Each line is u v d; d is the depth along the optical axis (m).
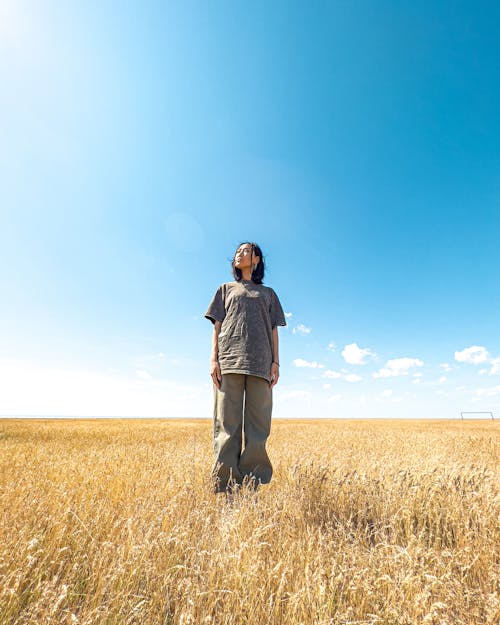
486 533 2.44
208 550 2.12
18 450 6.28
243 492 3.08
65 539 2.25
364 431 14.51
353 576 1.83
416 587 1.73
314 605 1.61
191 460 4.57
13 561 1.86
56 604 1.45
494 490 3.24
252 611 1.59
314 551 2.14
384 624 1.56
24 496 2.78
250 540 2.05
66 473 4.02
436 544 2.34
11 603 1.60
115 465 4.64
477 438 10.21
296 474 3.58
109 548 2.02
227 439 3.48
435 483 3.20
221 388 3.63
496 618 1.59
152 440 9.48
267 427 3.66
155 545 2.02
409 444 8.43
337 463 4.53
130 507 2.73
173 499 2.71
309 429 16.19
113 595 1.68
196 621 1.57
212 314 3.91
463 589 1.79
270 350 3.82
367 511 2.96
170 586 1.78
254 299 3.84
